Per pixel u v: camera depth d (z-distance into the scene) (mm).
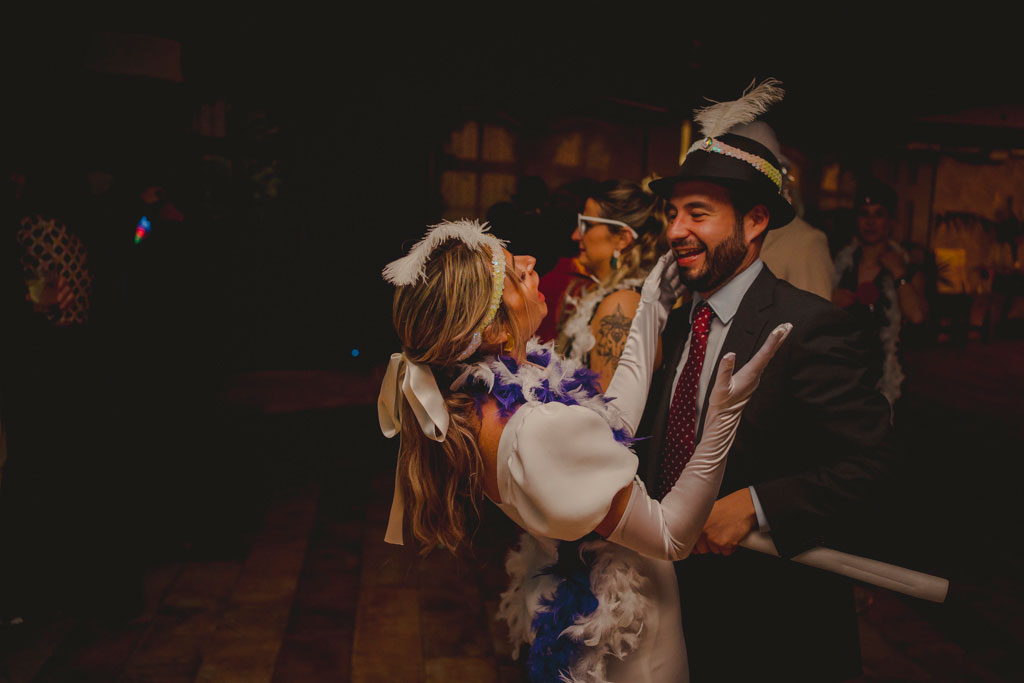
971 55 6301
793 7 6859
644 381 1563
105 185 4473
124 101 5688
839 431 1420
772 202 1531
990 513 4117
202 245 4008
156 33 5754
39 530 2848
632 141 7895
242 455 4902
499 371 1246
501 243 1310
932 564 3488
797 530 1386
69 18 4461
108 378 3004
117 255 3227
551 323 2619
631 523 1215
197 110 7277
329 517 4039
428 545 1305
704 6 7027
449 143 7773
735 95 5246
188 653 2723
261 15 7055
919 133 8633
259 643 2805
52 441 2828
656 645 1367
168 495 3562
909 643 2871
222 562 3467
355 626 2951
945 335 9586
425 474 1282
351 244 7742
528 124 7820
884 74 6914
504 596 1534
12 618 2863
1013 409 6453
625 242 2225
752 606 1506
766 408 1463
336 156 7637
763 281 1546
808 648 1506
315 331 7816
